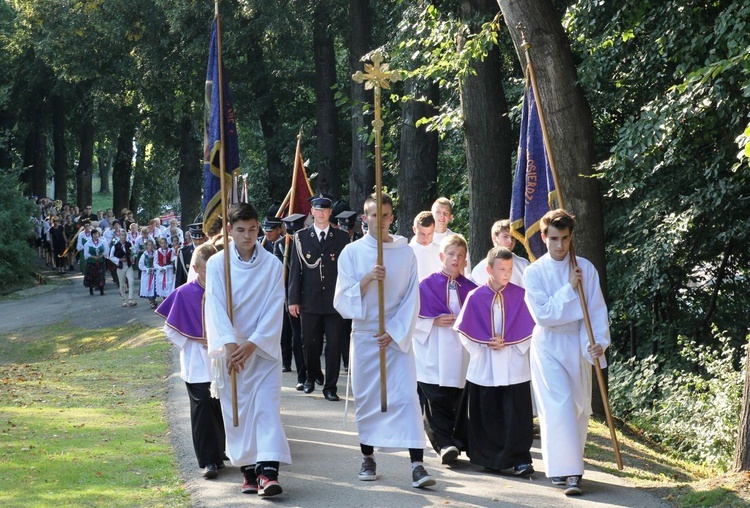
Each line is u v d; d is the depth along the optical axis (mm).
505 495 6863
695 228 13336
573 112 10492
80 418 9984
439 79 15508
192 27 26109
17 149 52781
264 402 6770
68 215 36156
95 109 34094
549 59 10406
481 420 7543
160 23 28047
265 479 6699
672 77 12008
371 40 23031
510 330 7488
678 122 10602
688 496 6719
